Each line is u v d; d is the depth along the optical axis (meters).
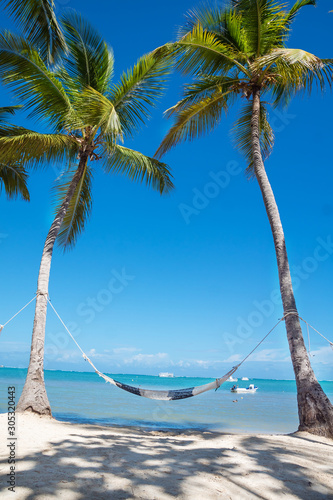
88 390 30.84
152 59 10.72
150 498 3.30
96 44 11.38
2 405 14.14
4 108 12.48
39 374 8.80
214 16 10.92
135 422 11.55
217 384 7.32
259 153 10.49
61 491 3.30
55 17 8.73
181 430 8.70
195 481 3.84
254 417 14.70
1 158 10.10
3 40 8.91
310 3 10.58
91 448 5.14
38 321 9.27
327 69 9.75
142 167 12.58
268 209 9.75
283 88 11.65
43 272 9.80
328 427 7.26
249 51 11.24
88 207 13.38
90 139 11.37
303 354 8.16
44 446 5.16
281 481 4.07
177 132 12.30
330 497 3.77
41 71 9.69
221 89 11.51
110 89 11.57
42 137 9.66
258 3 10.46
